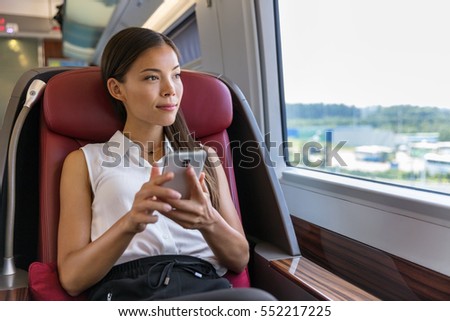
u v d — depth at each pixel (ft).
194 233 3.09
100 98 3.36
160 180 2.25
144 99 2.85
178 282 2.63
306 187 4.58
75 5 10.90
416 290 3.01
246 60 5.37
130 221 2.32
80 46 17.26
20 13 18.13
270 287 3.27
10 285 2.83
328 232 4.11
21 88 3.40
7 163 3.17
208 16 6.28
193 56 9.28
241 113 4.02
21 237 3.59
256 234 4.12
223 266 3.15
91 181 2.98
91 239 2.81
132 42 2.85
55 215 3.07
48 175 3.13
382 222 3.41
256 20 5.21
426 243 2.98
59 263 2.66
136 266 2.73
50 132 3.26
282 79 5.33
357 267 3.66
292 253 3.47
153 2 9.19
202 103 3.72
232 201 3.54
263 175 3.78
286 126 5.41
